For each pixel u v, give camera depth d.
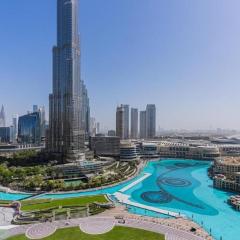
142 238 179.50
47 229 195.38
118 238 179.38
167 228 198.12
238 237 190.12
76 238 179.75
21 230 194.00
